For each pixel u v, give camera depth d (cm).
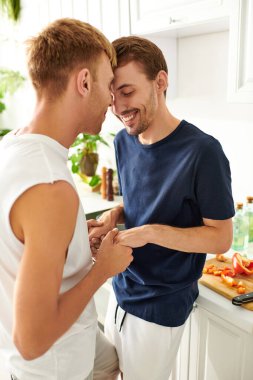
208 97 186
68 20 84
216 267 149
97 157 256
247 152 177
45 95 81
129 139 125
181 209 112
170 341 123
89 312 102
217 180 103
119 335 132
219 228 108
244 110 173
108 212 132
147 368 126
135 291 125
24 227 69
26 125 85
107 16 189
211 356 139
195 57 186
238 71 131
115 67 102
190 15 143
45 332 69
